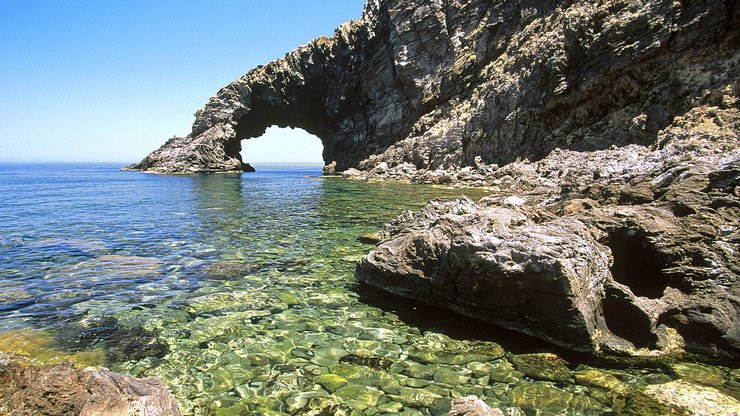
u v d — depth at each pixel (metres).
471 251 7.22
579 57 30.59
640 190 9.79
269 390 5.29
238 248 12.91
